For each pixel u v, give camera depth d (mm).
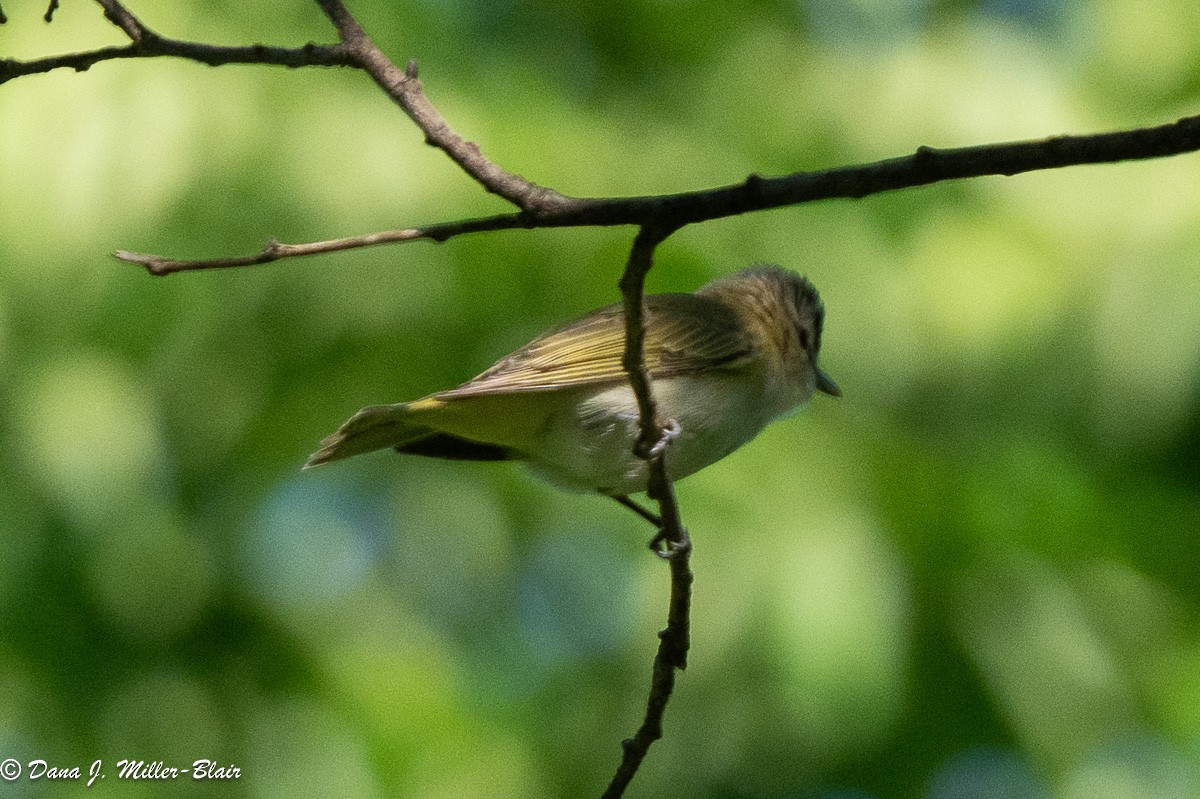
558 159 12445
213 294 11969
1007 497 12797
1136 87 13758
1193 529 13820
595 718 13086
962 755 12727
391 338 12820
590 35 14859
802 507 11789
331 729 12367
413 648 13125
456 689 13086
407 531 13906
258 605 12734
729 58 14555
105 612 12430
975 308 12055
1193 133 4816
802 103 13836
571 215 5094
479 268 12492
